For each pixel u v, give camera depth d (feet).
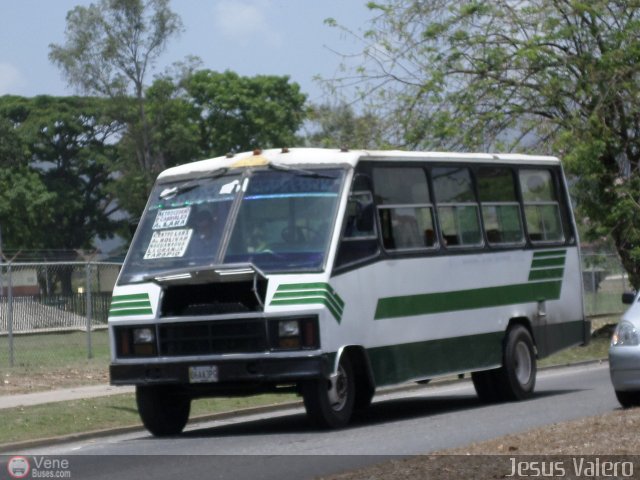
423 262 61.93
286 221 56.49
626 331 56.90
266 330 54.03
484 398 69.36
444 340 63.05
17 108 343.87
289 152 58.90
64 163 338.95
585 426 48.03
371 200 58.65
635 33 113.39
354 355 57.31
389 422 59.72
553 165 74.84
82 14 293.02
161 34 294.05
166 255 57.82
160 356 55.98
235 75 317.63
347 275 56.13
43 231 328.08
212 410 69.26
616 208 114.83
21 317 115.34
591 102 114.32
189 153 312.91
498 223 69.00
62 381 84.99
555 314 73.00
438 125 114.93
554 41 114.93
